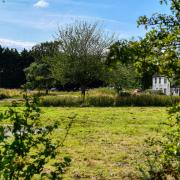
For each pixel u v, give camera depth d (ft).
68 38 168.96
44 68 246.27
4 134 15.94
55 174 17.21
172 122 22.52
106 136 58.44
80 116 86.69
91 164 39.04
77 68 167.02
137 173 34.19
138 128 68.18
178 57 20.26
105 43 167.94
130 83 178.81
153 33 20.51
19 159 16.43
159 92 200.85
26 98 17.21
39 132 17.21
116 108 116.88
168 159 21.35
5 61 370.73
